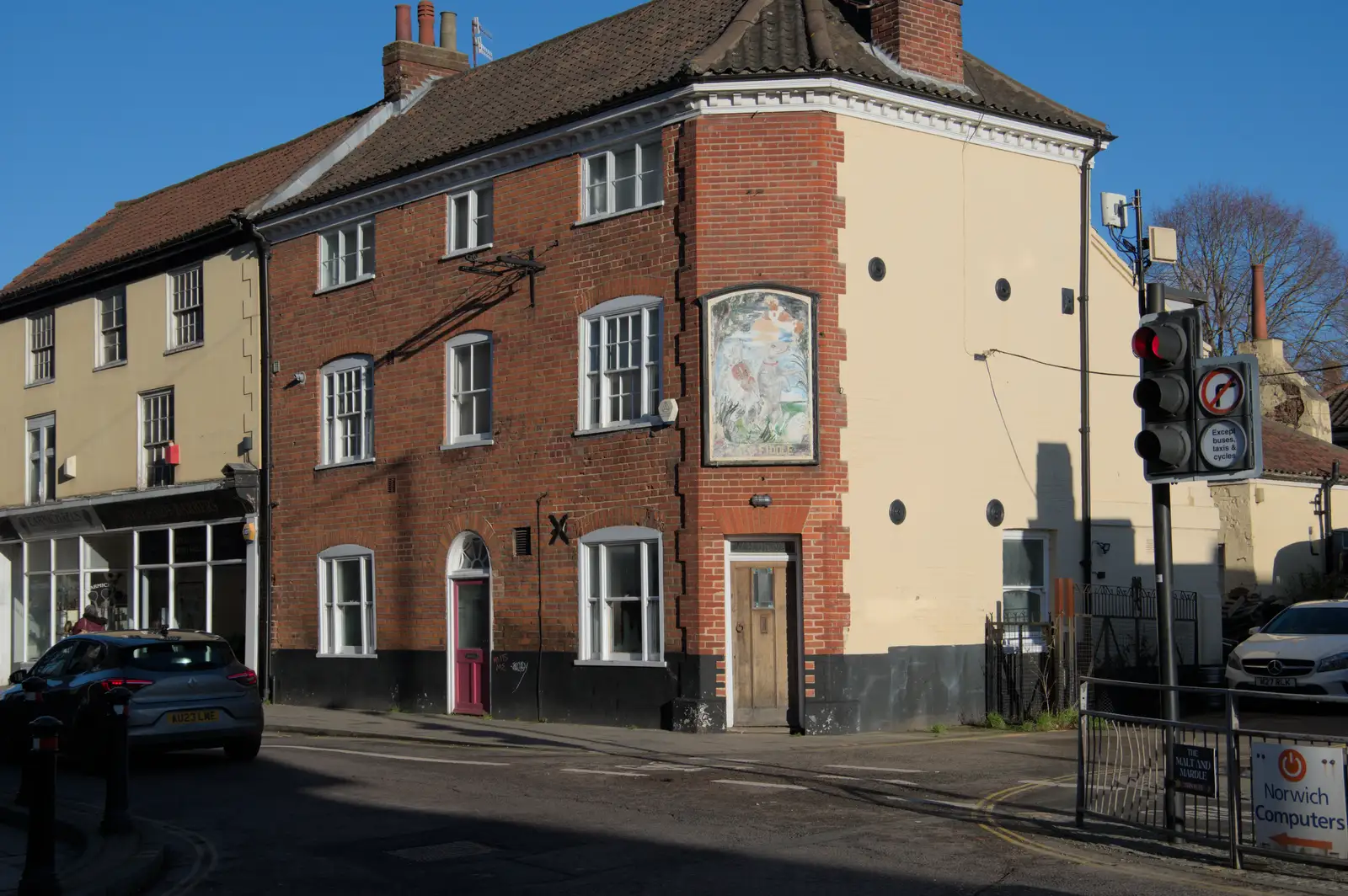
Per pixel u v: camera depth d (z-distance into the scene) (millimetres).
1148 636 22281
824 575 18859
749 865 9789
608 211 20797
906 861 9852
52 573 32625
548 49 25469
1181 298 11141
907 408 19906
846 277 19391
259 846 11008
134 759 16672
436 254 23344
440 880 9609
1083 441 22094
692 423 19297
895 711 19281
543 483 21297
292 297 26203
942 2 21453
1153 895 8766
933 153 20609
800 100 19344
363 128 27438
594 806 12469
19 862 10484
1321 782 9266
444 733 19531
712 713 18891
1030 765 15242
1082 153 22562
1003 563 21078
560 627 20922
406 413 23656
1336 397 45938
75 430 31719
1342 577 33094
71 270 32031
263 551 26391
